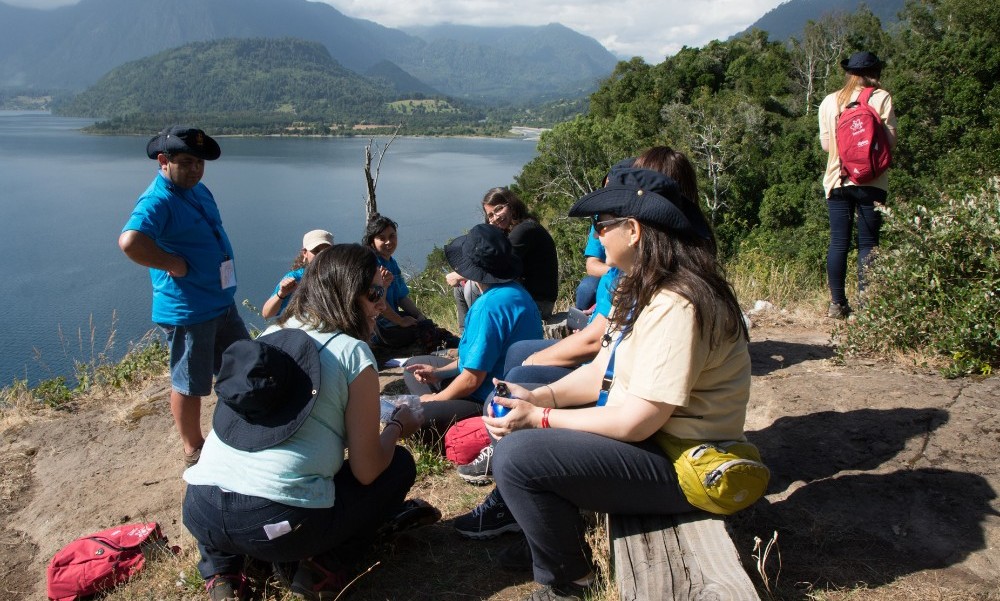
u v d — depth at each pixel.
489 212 5.00
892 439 2.95
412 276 14.75
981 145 17.88
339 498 2.37
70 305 88.88
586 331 2.98
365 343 2.40
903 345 4.00
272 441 2.23
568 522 2.11
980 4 25.83
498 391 2.38
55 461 4.33
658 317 1.90
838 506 2.54
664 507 2.08
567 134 42.69
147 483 3.87
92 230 142.00
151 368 5.80
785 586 2.14
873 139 4.64
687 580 1.83
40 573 3.26
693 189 2.55
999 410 3.09
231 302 3.79
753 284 6.41
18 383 5.52
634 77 64.69
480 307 3.33
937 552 2.24
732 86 60.91
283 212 151.38
